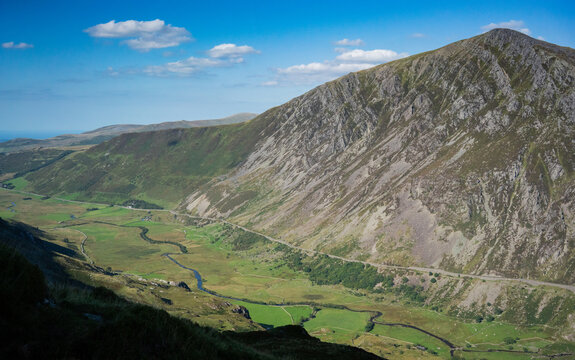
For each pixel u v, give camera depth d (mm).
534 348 158000
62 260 156250
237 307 151000
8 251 25188
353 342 159625
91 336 23625
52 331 23031
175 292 154375
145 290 139000
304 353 47844
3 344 20625
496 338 168875
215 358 28062
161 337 26031
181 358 25875
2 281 23422
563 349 154625
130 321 25281
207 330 35250
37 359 20891
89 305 28578
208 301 147375
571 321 168125
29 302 24281
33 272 25406
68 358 21703
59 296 28812
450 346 163875
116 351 23438
